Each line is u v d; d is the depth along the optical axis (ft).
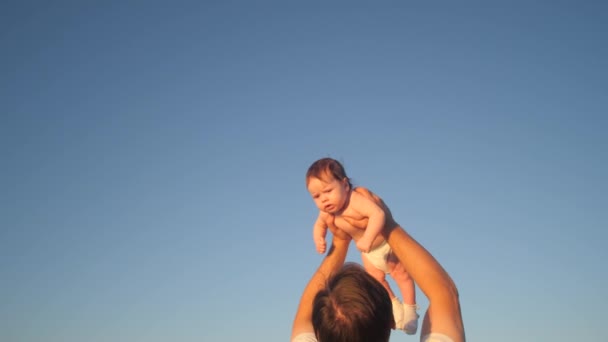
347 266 10.01
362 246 15.61
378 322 9.06
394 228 11.57
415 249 11.19
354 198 16.24
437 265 10.96
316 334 9.44
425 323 10.43
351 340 9.00
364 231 16.60
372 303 9.10
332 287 9.51
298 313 11.90
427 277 10.75
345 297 9.12
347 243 12.89
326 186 16.21
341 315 8.99
